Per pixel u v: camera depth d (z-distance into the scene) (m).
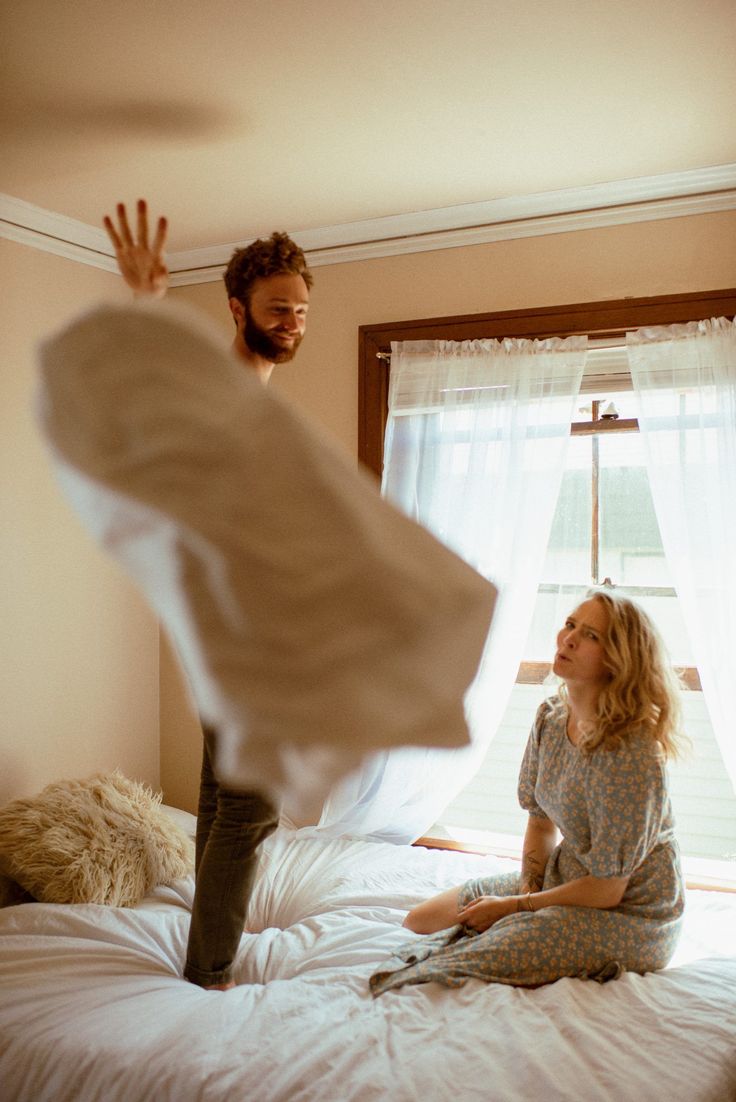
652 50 2.24
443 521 3.39
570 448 4.11
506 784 4.59
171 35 2.15
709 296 3.06
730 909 2.72
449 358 3.39
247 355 2.07
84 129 2.65
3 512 3.29
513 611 3.28
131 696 3.89
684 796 4.40
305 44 2.20
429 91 2.44
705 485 3.03
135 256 0.89
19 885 2.67
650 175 3.05
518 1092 1.62
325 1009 1.93
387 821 3.33
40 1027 1.88
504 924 2.16
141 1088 1.71
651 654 2.21
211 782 2.28
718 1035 1.82
